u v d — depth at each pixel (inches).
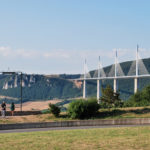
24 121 2110.0
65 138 1048.8
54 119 2279.8
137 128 1370.6
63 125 1809.8
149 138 992.2
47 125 1774.1
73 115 2316.7
